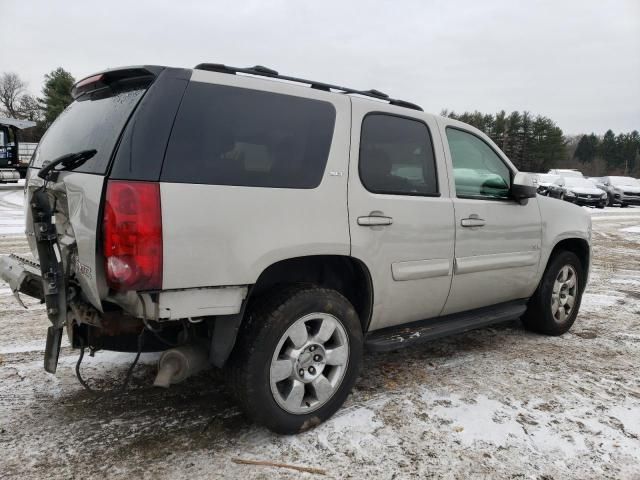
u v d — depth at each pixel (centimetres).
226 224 233
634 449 268
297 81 290
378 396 320
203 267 227
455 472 242
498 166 402
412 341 325
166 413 290
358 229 286
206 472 235
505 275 391
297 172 265
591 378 361
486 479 238
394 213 305
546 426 289
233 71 266
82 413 287
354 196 286
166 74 233
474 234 358
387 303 312
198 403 304
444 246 337
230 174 239
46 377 333
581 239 466
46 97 4897
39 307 494
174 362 242
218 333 246
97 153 228
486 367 376
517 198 395
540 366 382
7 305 498
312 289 268
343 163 284
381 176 306
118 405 298
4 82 7406
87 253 221
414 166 330
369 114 306
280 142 262
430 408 305
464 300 368
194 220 223
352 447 260
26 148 2600
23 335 411
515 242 394
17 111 7181
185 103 232
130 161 213
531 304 448
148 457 246
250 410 251
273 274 281
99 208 212
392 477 236
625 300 609
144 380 333
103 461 241
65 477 228
